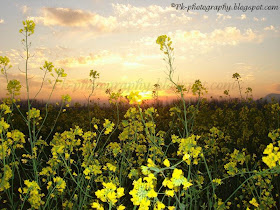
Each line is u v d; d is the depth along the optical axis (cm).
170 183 181
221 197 405
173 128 649
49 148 661
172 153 545
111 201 184
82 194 351
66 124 968
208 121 916
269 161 219
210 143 437
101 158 427
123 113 962
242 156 329
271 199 305
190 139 277
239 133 754
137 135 453
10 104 389
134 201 176
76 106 1203
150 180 178
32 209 283
